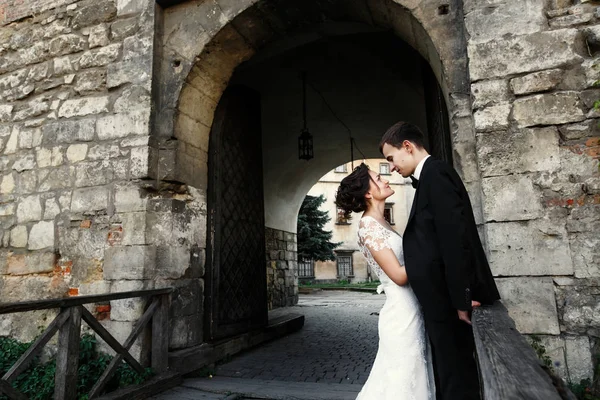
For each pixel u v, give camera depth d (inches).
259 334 220.5
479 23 128.4
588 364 105.0
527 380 41.0
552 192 114.7
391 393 71.1
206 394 133.0
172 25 175.3
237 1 166.2
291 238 451.5
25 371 146.1
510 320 61.9
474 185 127.8
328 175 1052.5
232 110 209.0
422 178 74.6
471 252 68.4
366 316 343.3
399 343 73.4
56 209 172.6
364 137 380.5
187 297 164.1
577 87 118.0
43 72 187.8
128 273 154.0
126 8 178.2
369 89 286.8
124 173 163.5
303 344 223.9
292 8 168.4
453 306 65.6
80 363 142.6
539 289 111.5
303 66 259.8
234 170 208.5
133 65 171.8
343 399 121.0
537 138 118.0
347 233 1039.6
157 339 146.3
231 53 181.2
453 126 134.0
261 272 229.6
